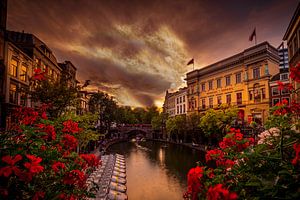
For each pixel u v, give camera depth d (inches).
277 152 105.2
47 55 1016.9
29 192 97.7
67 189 116.6
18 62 750.5
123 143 2178.9
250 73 1273.4
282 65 1796.3
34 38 895.7
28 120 163.3
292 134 104.9
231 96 1412.4
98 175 624.7
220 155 138.8
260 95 1199.6
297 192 73.4
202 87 1708.9
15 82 730.2
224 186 93.1
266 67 1170.0
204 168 106.1
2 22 659.4
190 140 1756.9
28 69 821.9
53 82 706.8
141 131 2957.7
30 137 120.3
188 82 1881.2
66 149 151.4
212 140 1344.7
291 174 80.9
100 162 171.9
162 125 2453.2
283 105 130.6
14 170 85.0
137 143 2146.9
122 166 871.7
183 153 1258.0
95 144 1354.6
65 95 653.9
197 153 1203.9
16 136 119.0
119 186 572.7
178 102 2236.7
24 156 103.8
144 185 640.4
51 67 1056.8
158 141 2346.2
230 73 1427.2
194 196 86.0
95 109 1809.8
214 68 1553.9
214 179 96.7
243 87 1318.9
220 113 1139.3
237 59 1362.0
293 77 120.5
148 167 903.7
